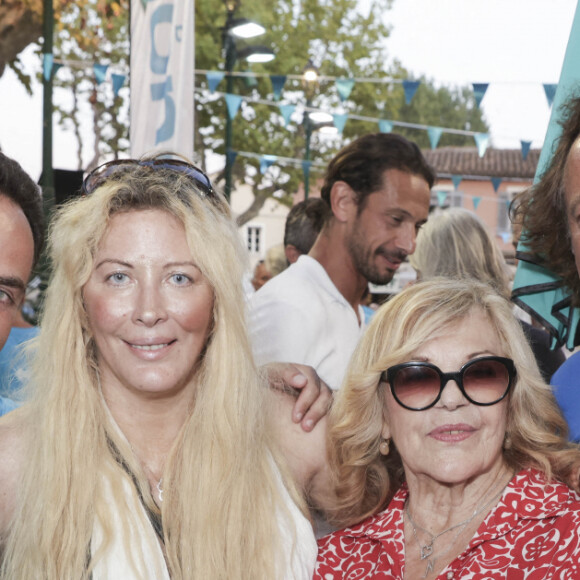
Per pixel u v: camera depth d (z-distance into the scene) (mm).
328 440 2164
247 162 16906
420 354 1935
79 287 1855
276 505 2025
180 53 4004
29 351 2039
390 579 1954
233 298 1926
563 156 2225
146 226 1821
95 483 1854
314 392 2246
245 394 1991
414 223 3467
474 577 1778
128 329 1806
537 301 2643
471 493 1949
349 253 3482
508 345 1956
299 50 17938
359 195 3420
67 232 1858
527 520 1816
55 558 1788
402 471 2176
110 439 1926
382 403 2084
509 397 1959
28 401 1964
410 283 2160
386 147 3414
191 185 1907
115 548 1785
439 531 1973
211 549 1887
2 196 1877
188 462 1955
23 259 1877
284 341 3004
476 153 29250
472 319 1946
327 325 3125
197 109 15992
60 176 4172
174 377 1850
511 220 2557
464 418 1880
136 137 4055
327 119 11102
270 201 29406
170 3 3988
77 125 12445
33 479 1845
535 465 1913
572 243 2156
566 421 2170
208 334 1996
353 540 2068
